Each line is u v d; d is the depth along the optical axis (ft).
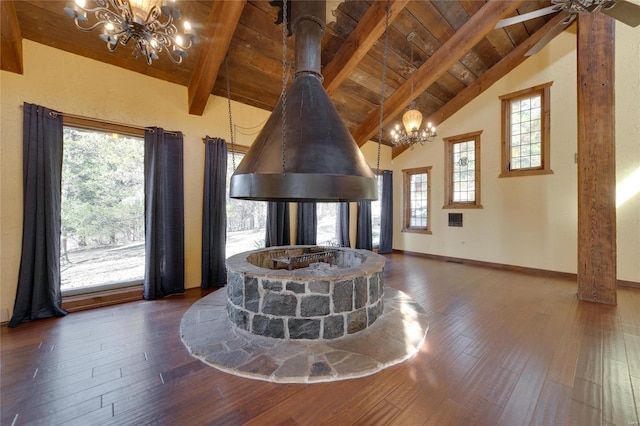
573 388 5.83
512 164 16.94
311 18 9.02
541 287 13.08
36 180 8.92
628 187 12.84
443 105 19.89
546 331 8.45
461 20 13.58
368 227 21.09
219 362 6.65
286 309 7.79
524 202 16.21
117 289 11.09
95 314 9.68
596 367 6.56
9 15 7.83
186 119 12.46
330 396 5.63
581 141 11.17
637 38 12.50
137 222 11.83
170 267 11.72
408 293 12.20
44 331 8.32
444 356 7.06
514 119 16.87
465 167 19.15
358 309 8.31
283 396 5.62
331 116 8.74
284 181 7.05
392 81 16.15
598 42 10.65
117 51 10.18
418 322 8.98
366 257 10.33
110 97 10.43
